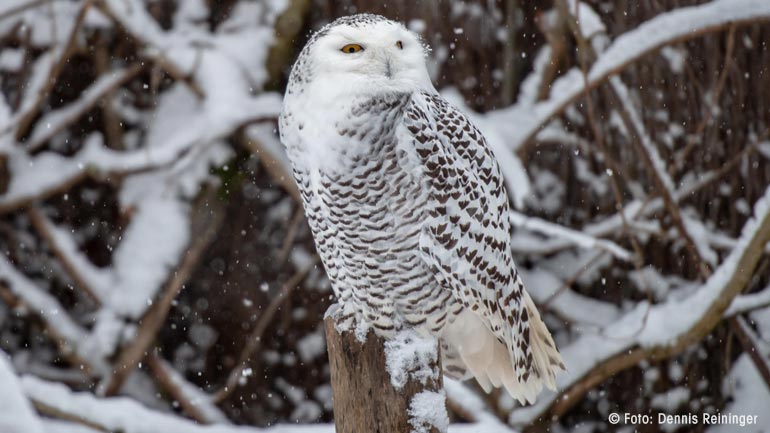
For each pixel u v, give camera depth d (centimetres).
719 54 1234
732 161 1173
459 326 761
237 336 1322
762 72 1245
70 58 1327
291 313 1313
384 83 687
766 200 1112
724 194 1265
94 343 1210
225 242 1311
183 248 1218
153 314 1208
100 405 979
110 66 1322
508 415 1162
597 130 1069
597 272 1258
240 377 1234
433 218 718
